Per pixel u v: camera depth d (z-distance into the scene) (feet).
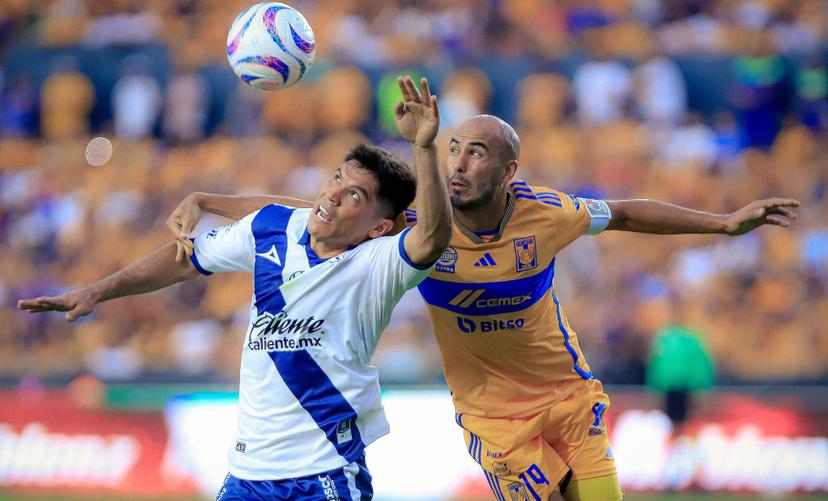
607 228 64.64
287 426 53.93
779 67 201.26
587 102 198.90
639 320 162.61
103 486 130.11
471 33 210.59
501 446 65.98
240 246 56.13
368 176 53.88
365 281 53.21
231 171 195.93
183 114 203.92
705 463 131.03
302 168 195.11
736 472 131.03
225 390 129.39
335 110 200.75
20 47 219.82
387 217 55.57
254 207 60.80
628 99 198.80
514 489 66.74
